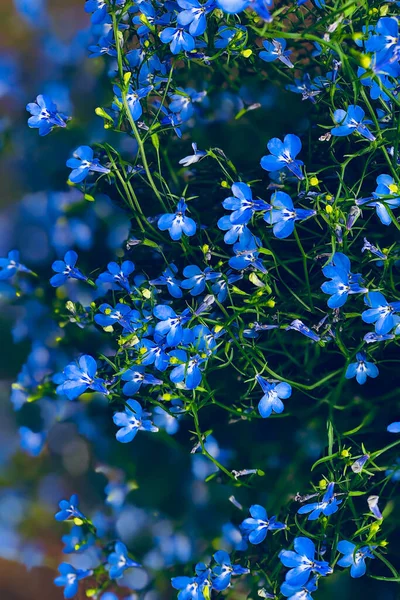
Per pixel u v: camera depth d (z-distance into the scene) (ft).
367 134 2.63
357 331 2.74
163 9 2.77
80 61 2.87
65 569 2.80
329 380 2.73
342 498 2.69
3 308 2.86
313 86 2.79
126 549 2.77
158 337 2.67
